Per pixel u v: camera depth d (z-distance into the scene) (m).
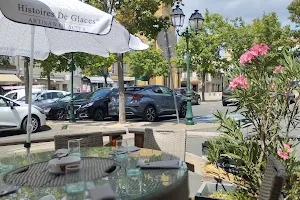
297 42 27.02
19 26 5.15
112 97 13.95
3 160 3.42
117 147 3.76
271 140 3.52
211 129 10.49
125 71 43.91
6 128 10.83
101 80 41.38
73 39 5.56
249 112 3.61
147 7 11.04
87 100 14.46
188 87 11.66
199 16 11.41
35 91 18.56
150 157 3.33
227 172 3.97
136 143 5.55
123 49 5.23
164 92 14.30
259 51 3.51
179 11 11.13
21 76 32.75
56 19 3.67
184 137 4.36
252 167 3.50
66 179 2.48
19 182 2.59
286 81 3.42
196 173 5.24
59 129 11.95
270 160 2.45
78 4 4.04
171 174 2.68
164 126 11.20
